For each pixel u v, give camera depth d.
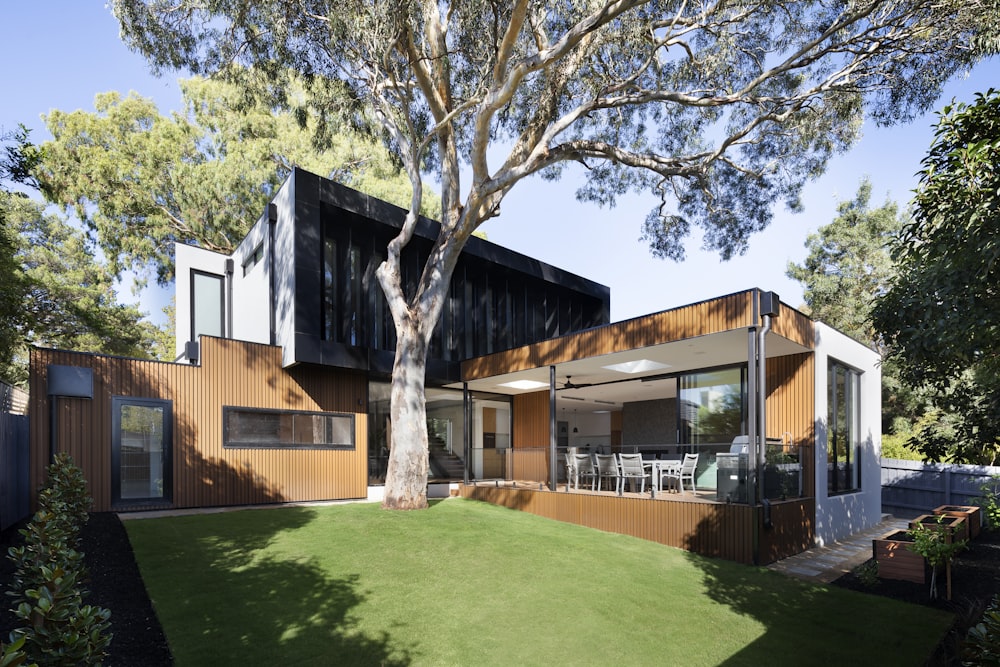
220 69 11.67
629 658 5.21
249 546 8.06
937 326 4.80
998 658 3.38
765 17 12.27
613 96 13.04
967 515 10.52
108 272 25.47
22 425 9.19
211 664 4.64
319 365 13.20
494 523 10.39
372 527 9.56
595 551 8.75
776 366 11.38
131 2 10.15
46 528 4.84
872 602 6.80
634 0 8.73
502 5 10.64
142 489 10.81
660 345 10.30
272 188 23.11
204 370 11.81
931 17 10.24
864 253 23.70
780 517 9.19
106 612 3.52
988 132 4.41
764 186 14.74
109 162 21.56
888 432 22.11
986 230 4.05
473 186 11.42
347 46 10.80
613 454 11.39
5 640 4.21
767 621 6.16
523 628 5.78
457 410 16.84
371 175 23.50
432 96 11.59
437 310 12.29
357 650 5.09
